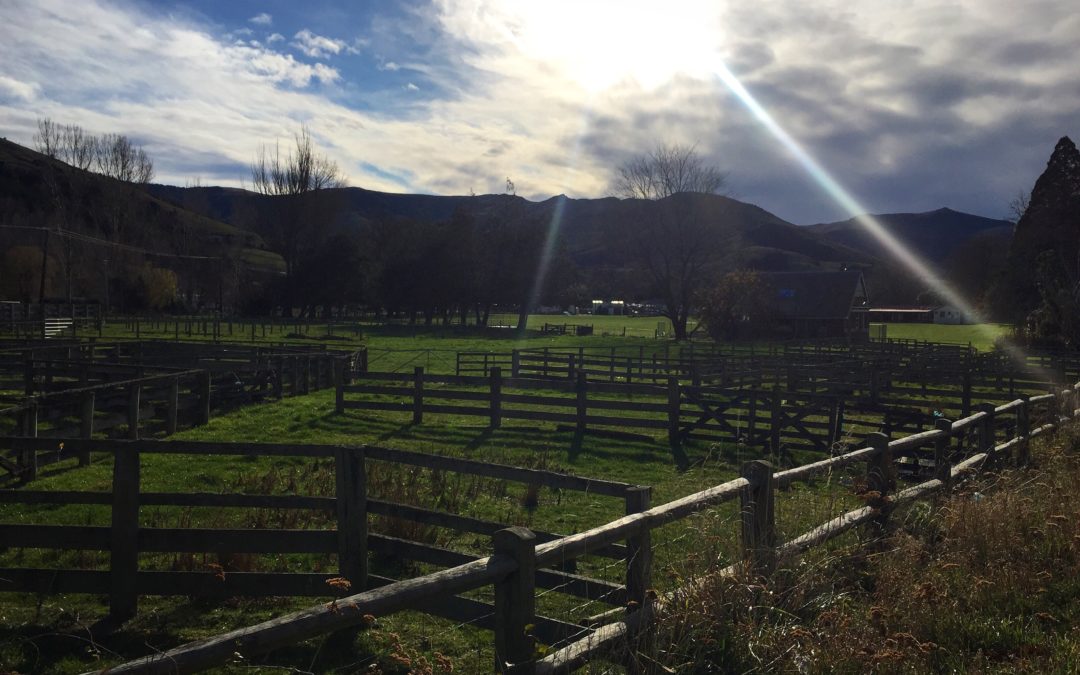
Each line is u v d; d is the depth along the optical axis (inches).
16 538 237.5
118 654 213.0
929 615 199.9
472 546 310.5
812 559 218.4
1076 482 319.9
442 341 2183.8
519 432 645.9
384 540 244.4
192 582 238.7
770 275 3147.1
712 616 175.2
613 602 236.8
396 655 147.2
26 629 226.4
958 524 258.2
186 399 610.2
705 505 188.7
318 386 920.9
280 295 3196.4
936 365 1130.0
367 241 3767.2
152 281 2994.6
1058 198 2913.4
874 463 267.7
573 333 2896.2
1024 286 2910.9
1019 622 201.9
